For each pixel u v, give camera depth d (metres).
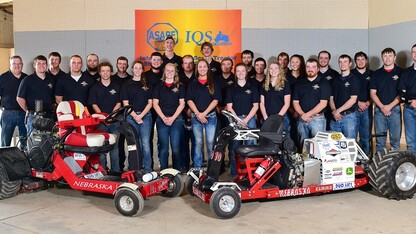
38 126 4.29
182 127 5.12
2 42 10.17
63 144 4.14
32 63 6.30
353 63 6.28
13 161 4.14
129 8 6.18
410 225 3.31
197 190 3.84
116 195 3.63
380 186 3.98
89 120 4.09
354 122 5.04
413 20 5.36
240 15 6.19
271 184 4.03
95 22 6.20
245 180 4.07
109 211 3.77
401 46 5.59
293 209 3.77
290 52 6.23
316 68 4.84
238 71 4.89
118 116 3.98
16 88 5.25
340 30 6.26
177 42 6.21
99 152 4.15
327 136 4.16
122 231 3.26
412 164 4.04
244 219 3.51
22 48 6.30
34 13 6.26
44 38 6.26
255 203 3.97
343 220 3.45
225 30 6.20
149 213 3.71
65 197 4.25
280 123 3.98
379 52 6.04
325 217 3.53
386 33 5.88
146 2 6.17
